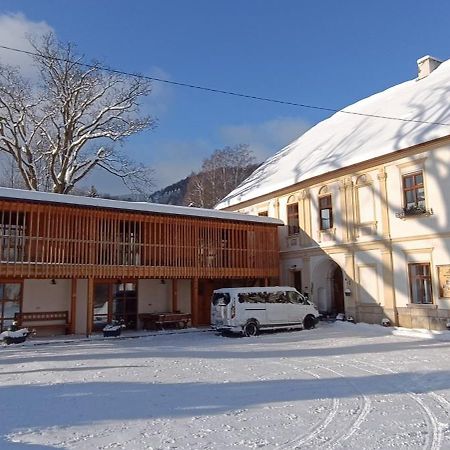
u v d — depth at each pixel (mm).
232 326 17047
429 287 16922
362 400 7359
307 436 5539
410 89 24328
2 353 13328
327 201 21938
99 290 19781
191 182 58344
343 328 19094
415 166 17547
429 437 5469
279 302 18453
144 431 5777
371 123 23469
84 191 36875
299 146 29859
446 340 15070
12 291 17500
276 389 8195
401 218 17859
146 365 10914
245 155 55250
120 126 31047
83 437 5551
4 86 27547
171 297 21719
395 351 12844
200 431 5766
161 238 19328
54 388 8328
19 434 5676
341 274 22203
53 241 16312
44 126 29281
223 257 20969
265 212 26344
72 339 16516
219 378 9219
